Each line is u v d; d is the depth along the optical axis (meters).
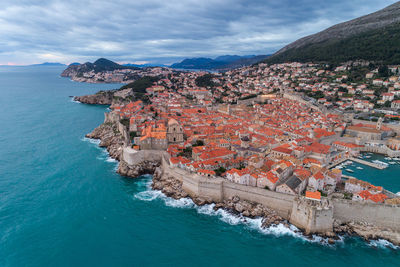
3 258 79.12
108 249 83.31
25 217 98.12
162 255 80.94
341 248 83.19
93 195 114.19
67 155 158.12
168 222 96.50
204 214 101.19
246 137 160.50
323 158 134.88
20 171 135.12
